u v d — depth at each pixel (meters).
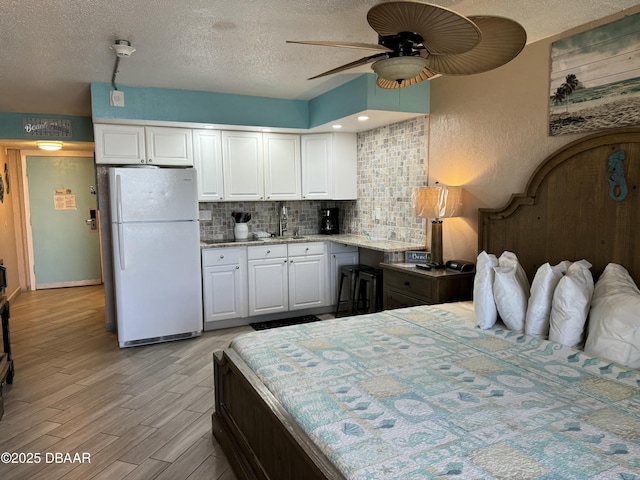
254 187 4.80
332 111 4.31
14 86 4.01
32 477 2.17
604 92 2.48
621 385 1.75
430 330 2.49
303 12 2.47
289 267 4.82
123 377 3.37
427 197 3.48
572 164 2.65
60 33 2.74
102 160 4.14
